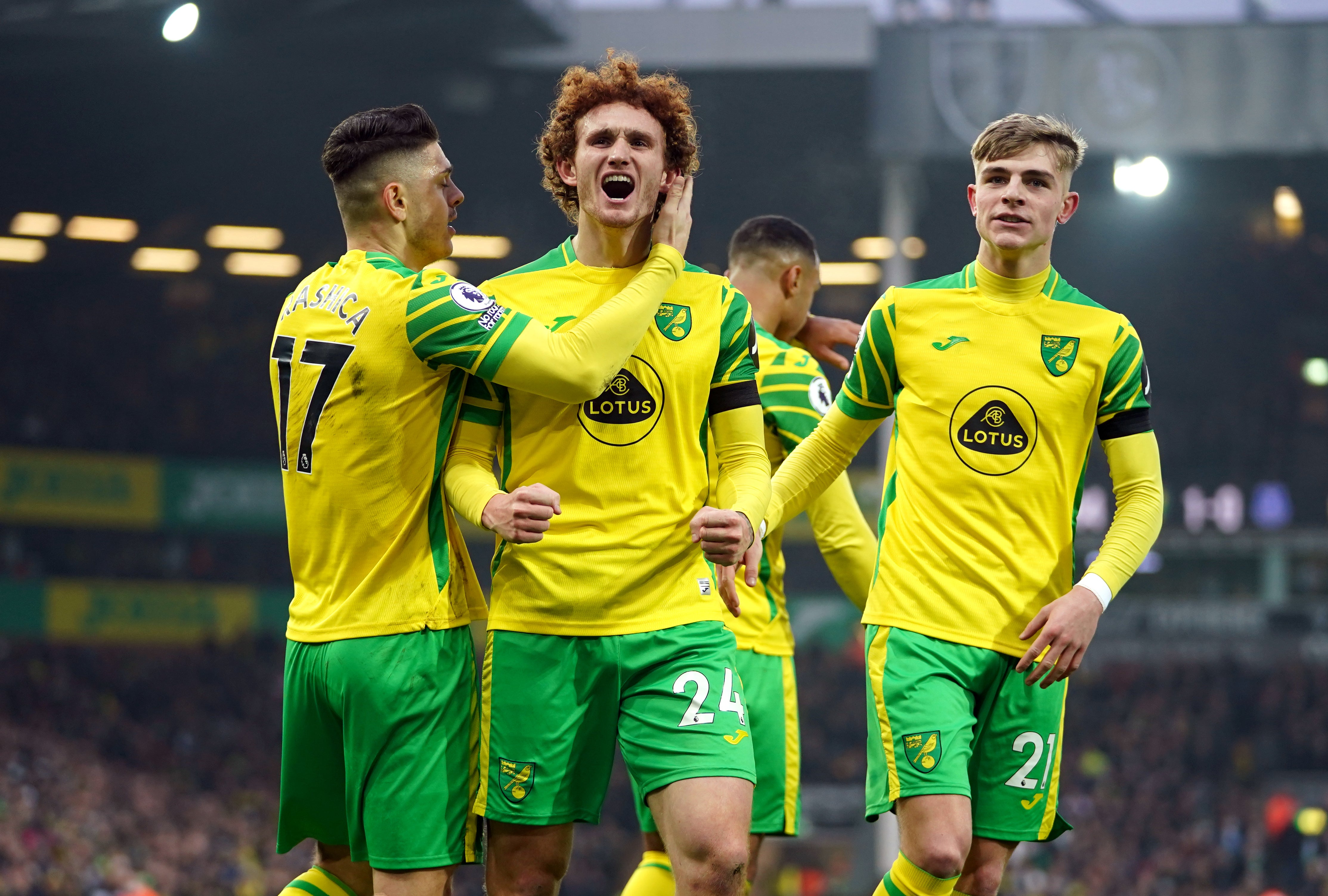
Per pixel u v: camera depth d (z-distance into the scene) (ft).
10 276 113.39
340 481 12.28
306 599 12.69
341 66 93.86
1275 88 92.89
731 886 12.05
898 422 13.98
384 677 12.14
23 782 78.13
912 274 123.75
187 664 102.58
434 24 88.33
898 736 13.10
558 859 12.78
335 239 117.60
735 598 13.37
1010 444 13.38
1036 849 88.58
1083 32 93.66
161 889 72.28
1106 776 101.19
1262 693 109.50
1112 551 13.06
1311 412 122.21
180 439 110.63
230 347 116.78
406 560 12.32
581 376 11.97
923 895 12.79
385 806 12.14
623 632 12.58
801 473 14.39
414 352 12.14
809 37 93.40
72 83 94.63
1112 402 13.47
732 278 18.11
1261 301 124.67
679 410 12.78
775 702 16.38
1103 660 113.80
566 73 13.15
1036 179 13.30
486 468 12.73
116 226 112.47
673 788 12.27
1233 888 87.92
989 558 13.32
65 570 102.22
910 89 94.43
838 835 92.68
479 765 12.72
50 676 96.68
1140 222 116.16
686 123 12.96
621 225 12.53
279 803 12.65
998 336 13.51
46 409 106.93
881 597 13.74
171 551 106.42
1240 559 115.03
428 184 12.88
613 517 12.59
